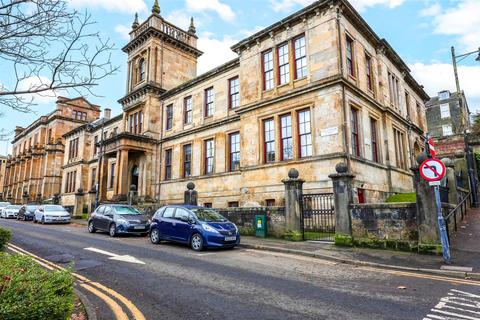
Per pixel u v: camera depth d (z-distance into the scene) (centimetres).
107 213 1667
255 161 1880
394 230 1034
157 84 2895
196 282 671
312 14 1719
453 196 1368
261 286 640
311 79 1672
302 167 1631
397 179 1989
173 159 2691
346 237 1105
